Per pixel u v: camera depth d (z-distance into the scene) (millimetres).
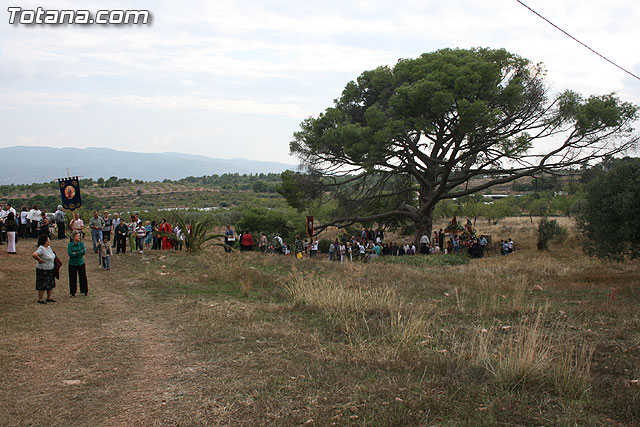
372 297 11102
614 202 18203
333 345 7434
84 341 7504
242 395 5164
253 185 148125
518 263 25125
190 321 8891
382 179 36219
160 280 14016
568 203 58281
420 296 12977
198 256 20234
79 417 4645
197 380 5676
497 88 28062
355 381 5617
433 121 29750
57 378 5781
